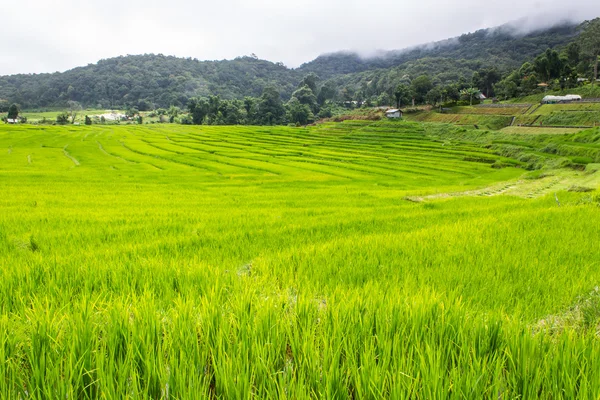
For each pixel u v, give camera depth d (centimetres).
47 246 884
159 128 12625
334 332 275
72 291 454
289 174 4609
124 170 4659
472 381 225
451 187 3441
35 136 8650
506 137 8025
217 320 304
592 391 218
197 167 5253
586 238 862
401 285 516
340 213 1619
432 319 313
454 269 616
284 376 235
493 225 1028
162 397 221
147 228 1157
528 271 604
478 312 391
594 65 12562
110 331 278
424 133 10144
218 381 232
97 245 925
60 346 258
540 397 225
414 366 239
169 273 528
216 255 777
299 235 1019
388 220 1302
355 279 573
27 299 424
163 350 256
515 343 271
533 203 1800
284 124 16862
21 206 1758
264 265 623
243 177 4094
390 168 5469
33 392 212
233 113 16100
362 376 229
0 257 711
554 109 9838
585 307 419
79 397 227
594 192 1964
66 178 3478
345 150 7819
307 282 489
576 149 5591
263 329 290
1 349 235
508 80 14238
